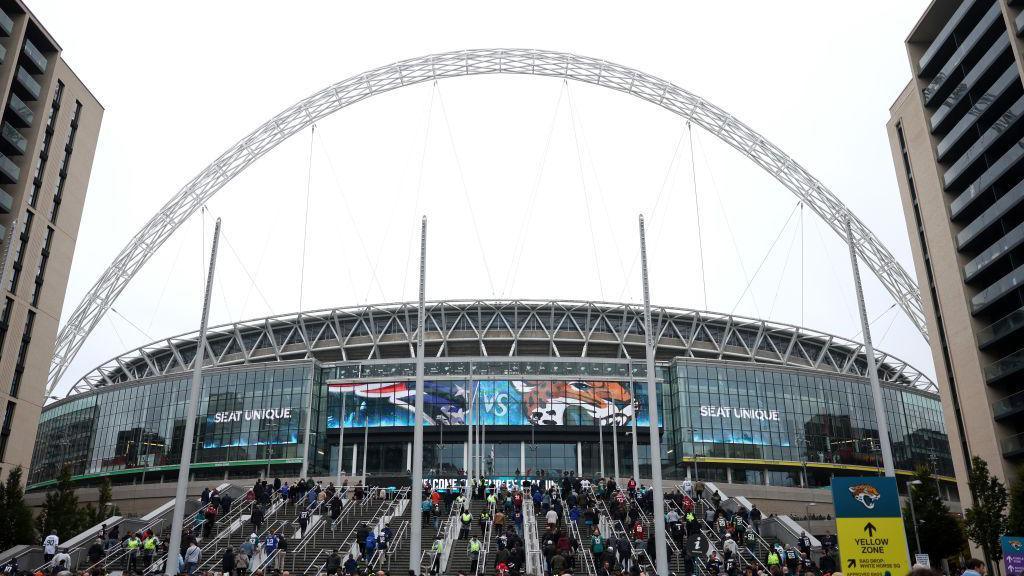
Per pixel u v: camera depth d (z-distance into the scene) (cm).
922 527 4981
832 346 11144
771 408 9412
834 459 9394
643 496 4997
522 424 9238
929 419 10394
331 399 9519
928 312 6544
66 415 10344
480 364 9588
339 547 4222
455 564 3966
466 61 10344
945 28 6450
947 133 6625
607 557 3503
